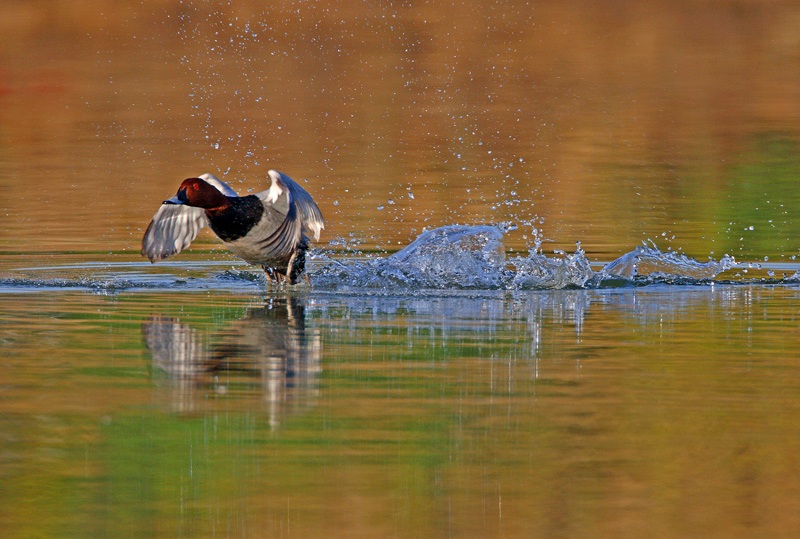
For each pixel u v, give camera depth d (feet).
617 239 67.36
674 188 87.04
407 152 103.86
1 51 153.28
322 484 27.07
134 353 38.75
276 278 53.83
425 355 38.68
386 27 163.43
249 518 25.35
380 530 24.86
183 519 25.38
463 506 25.85
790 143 106.83
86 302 48.62
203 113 123.75
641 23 169.48
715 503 26.22
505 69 146.10
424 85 138.41
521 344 40.34
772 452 29.12
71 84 138.00
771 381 35.40
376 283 53.52
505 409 32.40
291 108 126.62
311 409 32.35
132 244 65.26
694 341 40.93
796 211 77.20
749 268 58.75
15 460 28.55
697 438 30.12
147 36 160.35
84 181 90.79
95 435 30.22
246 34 158.92
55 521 25.34
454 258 55.11
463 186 87.86
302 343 40.42
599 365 37.37
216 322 44.24
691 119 119.96
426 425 31.12
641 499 26.32
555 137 110.93
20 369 36.50
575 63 150.41
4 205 79.61
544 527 24.97
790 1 178.70
